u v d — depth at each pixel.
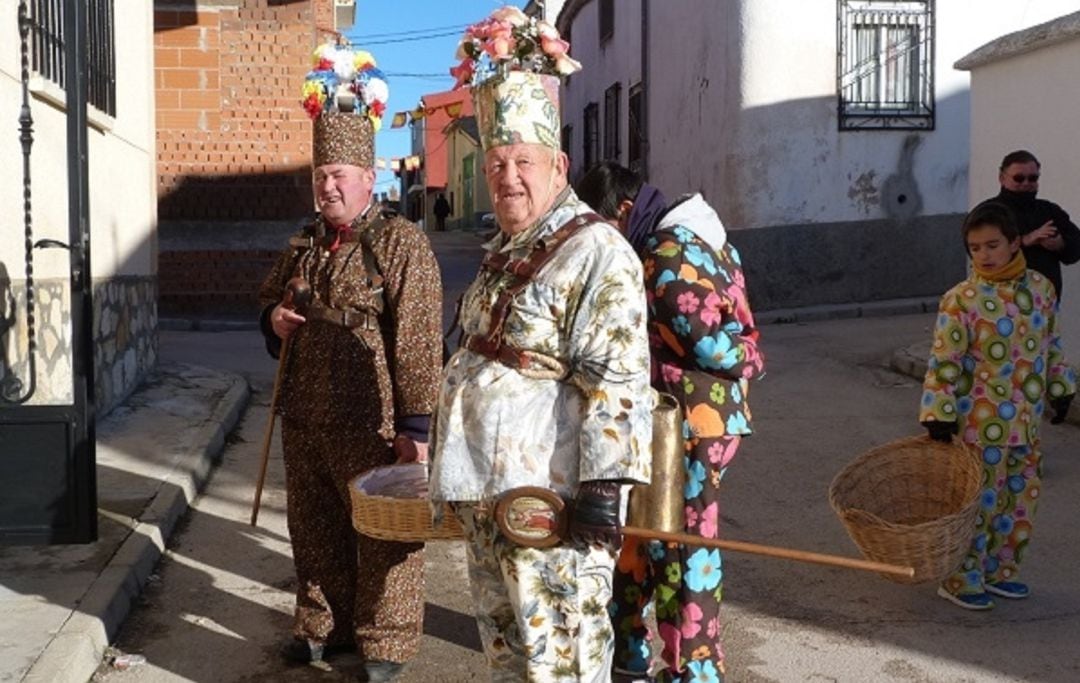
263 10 13.73
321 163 4.32
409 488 3.98
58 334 6.91
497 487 2.99
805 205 15.02
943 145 15.18
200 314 13.97
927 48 15.03
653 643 4.83
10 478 5.42
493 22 3.11
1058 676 4.51
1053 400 5.39
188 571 5.61
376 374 4.30
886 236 15.16
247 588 5.41
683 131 17.55
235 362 11.28
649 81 19.73
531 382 3.02
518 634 3.10
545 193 3.12
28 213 5.48
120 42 8.96
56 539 5.44
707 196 16.34
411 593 4.35
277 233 14.00
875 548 4.62
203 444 7.53
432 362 4.22
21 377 6.33
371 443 4.30
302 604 4.58
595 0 24.56
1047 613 5.16
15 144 6.24
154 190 10.27
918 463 5.17
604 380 2.91
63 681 4.12
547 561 2.98
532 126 3.08
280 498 6.84
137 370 9.41
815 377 10.60
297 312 4.40
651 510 3.55
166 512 6.06
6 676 4.04
